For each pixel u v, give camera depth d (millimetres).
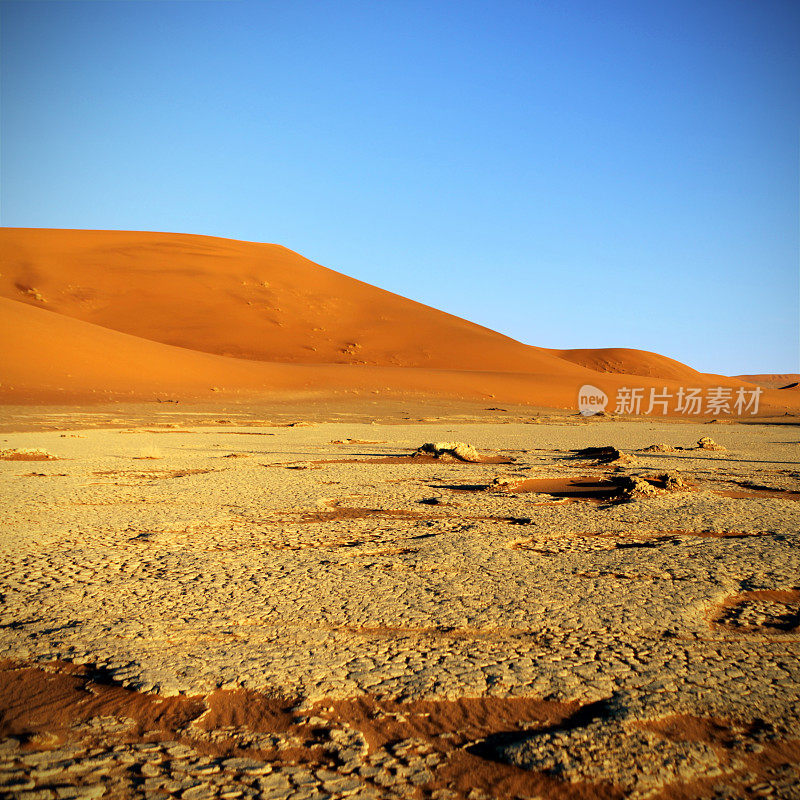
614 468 19203
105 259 115438
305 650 5152
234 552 8414
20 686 4559
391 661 4941
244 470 18031
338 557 8164
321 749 3750
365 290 130000
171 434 32781
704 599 6473
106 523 10203
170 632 5531
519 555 8328
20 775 3463
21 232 118812
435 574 7387
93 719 4094
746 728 3980
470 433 36969
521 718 4105
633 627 5676
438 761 3629
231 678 4625
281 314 109500
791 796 3312
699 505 12289
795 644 5379
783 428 50781
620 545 9000
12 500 12336
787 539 9336
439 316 126375
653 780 3422
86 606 6199
